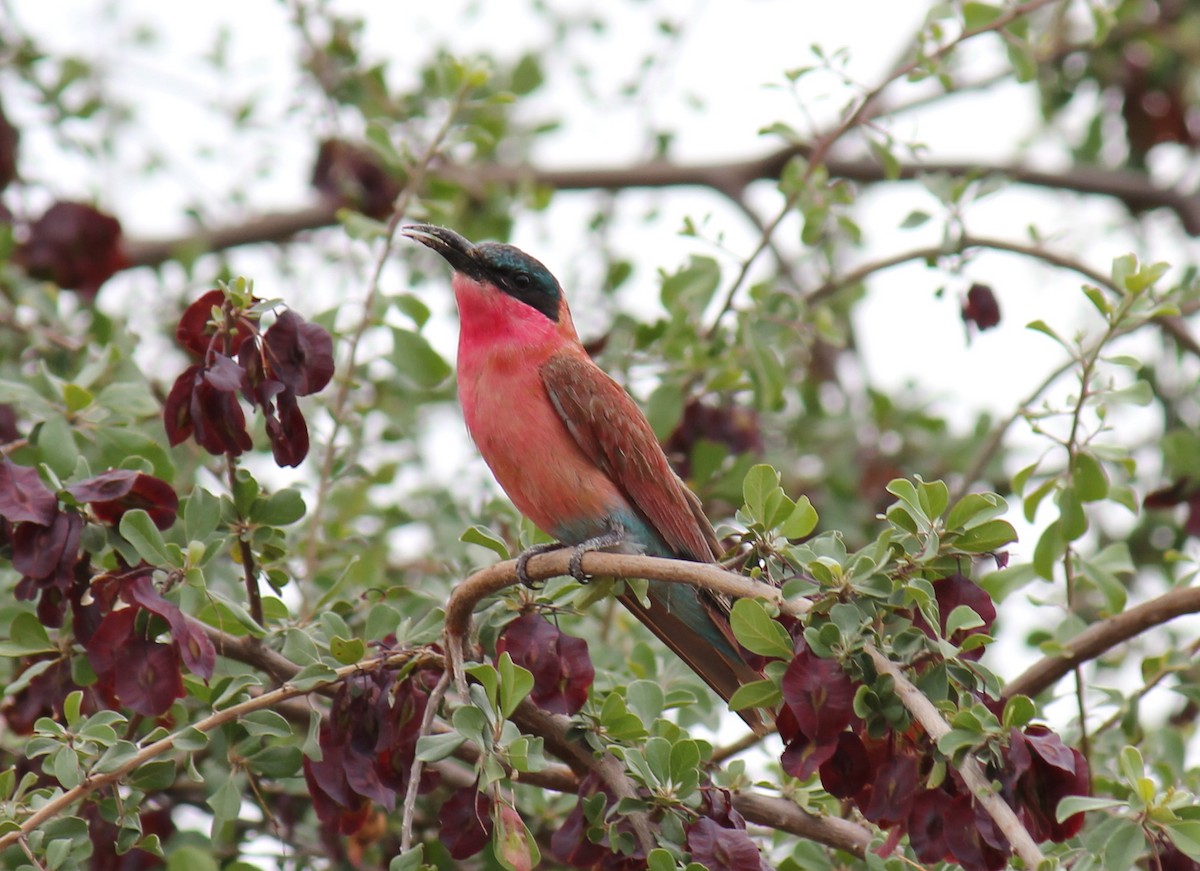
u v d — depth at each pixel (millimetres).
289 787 10906
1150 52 18203
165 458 10461
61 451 10102
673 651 10938
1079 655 10195
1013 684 10492
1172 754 10547
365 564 12078
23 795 8281
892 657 7508
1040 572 10633
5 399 10461
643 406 13555
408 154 12875
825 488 15969
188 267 15883
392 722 8688
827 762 7680
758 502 8219
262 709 8805
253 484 9328
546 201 16438
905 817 7535
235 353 9031
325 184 16062
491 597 9156
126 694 8234
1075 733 10812
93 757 8312
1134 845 7184
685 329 13305
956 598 7816
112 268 14680
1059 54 17828
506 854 7723
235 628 9430
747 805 9422
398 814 11039
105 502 8922
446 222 15766
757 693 7766
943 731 7148
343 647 8750
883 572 7617
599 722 8805
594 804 8367
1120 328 10141
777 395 13000
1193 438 12461
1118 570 10883
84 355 13039
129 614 8359
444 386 14883
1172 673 11016
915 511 7711
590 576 9484
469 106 12984
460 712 7934
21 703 9781
